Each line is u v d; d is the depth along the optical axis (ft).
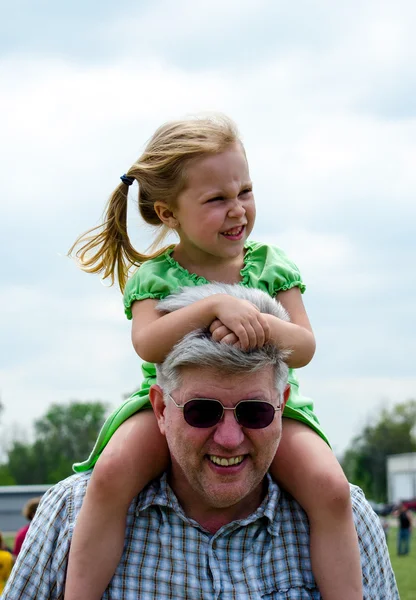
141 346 10.64
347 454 355.77
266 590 10.83
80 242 13.43
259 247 12.50
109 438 11.51
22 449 355.36
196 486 10.36
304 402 11.75
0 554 37.65
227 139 11.72
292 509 11.25
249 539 10.97
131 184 12.91
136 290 11.75
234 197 11.60
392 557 99.60
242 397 10.10
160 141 12.18
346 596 10.82
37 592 11.32
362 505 11.74
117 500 10.76
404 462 238.68
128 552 10.94
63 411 361.10
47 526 11.40
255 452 10.19
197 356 9.96
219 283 11.05
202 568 10.76
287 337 10.46
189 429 10.13
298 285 12.34
